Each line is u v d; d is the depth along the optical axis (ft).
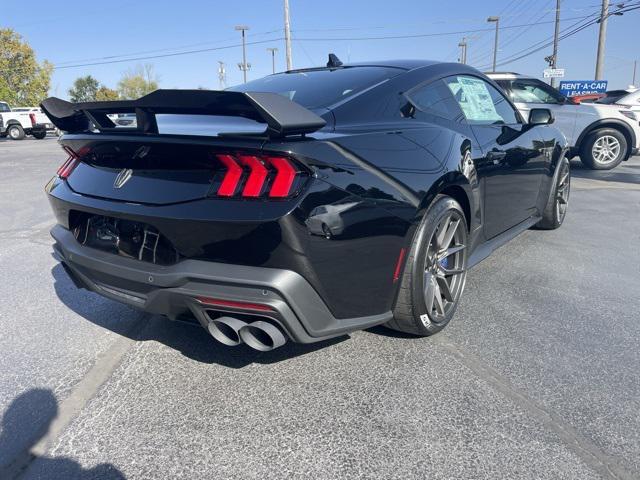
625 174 30.30
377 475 5.78
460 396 7.20
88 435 6.54
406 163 7.48
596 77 78.13
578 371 7.82
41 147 57.98
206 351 8.61
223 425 6.69
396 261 7.34
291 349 8.57
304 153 5.98
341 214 6.35
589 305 10.31
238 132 6.27
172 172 6.62
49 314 10.19
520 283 11.55
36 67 159.74
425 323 8.37
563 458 5.98
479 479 5.69
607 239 15.38
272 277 6.13
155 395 7.37
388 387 7.45
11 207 20.92
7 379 7.86
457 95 10.35
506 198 11.59
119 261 7.23
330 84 8.97
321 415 6.85
